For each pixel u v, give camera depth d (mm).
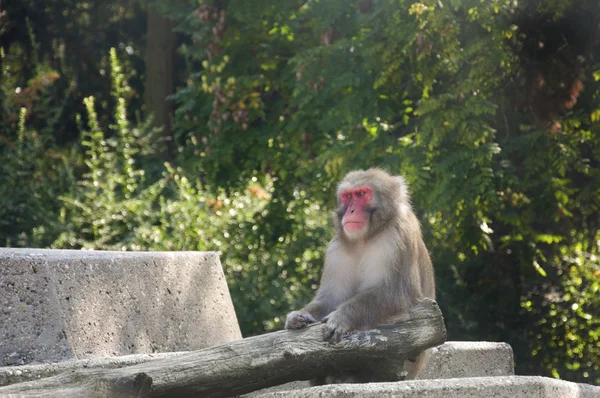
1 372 8102
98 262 10648
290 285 20922
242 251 20984
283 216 20938
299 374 7883
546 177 17000
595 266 20312
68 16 37188
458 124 15945
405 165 16078
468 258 19922
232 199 22422
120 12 37938
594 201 18406
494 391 7641
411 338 8156
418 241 9656
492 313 20297
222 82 20016
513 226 18469
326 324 8109
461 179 15805
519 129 17750
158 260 11578
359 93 17234
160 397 7230
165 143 31609
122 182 21812
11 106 24578
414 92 17219
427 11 15586
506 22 16219
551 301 20516
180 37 35594
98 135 22156
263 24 19609
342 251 9484
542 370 20078
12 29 35812
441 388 7379
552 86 17141
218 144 19797
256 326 19594
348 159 17016
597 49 17312
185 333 11734
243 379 7594
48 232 19812
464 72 16578
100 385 7062
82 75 37406
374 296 8797
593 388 9477
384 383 7316
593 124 17672
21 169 22359
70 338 9953
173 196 22922
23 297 9672
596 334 19969
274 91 21547
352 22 18344
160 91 34031
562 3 16266
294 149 19234
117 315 10703
